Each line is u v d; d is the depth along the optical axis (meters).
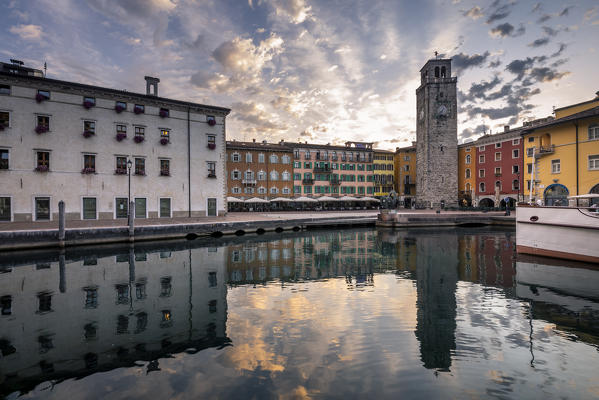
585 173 28.73
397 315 8.67
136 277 13.45
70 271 14.53
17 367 6.01
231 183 55.03
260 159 57.44
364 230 34.44
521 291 10.87
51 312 9.21
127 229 22.94
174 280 12.96
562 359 6.17
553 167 31.70
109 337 7.41
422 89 60.16
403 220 36.53
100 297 10.67
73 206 27.45
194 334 7.53
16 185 25.45
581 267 14.17
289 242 24.73
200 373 5.74
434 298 10.20
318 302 9.93
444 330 7.59
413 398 4.96
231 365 6.03
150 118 31.47
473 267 14.89
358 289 11.45
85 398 5.02
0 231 18.70
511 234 29.69
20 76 25.59
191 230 26.33
